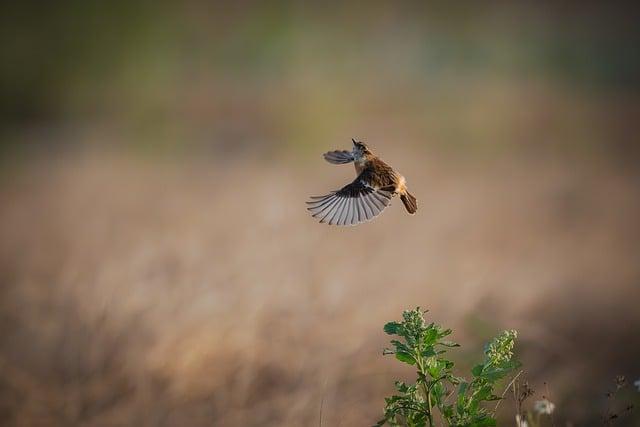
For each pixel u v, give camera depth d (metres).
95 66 77.19
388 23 89.12
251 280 20.97
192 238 25.34
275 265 22.50
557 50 84.31
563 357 19.30
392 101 68.25
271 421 16.00
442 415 11.83
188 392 16.86
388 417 11.75
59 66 76.06
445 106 65.81
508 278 25.08
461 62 81.44
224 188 40.19
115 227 31.45
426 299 21.81
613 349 20.48
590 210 36.56
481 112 62.81
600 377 18.67
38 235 32.16
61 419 16.66
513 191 40.22
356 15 88.81
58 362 18.22
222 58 80.12
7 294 21.92
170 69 78.12
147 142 61.72
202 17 82.50
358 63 80.00
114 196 40.72
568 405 16.91
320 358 17.73
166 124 65.56
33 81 74.69
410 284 22.80
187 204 36.22
